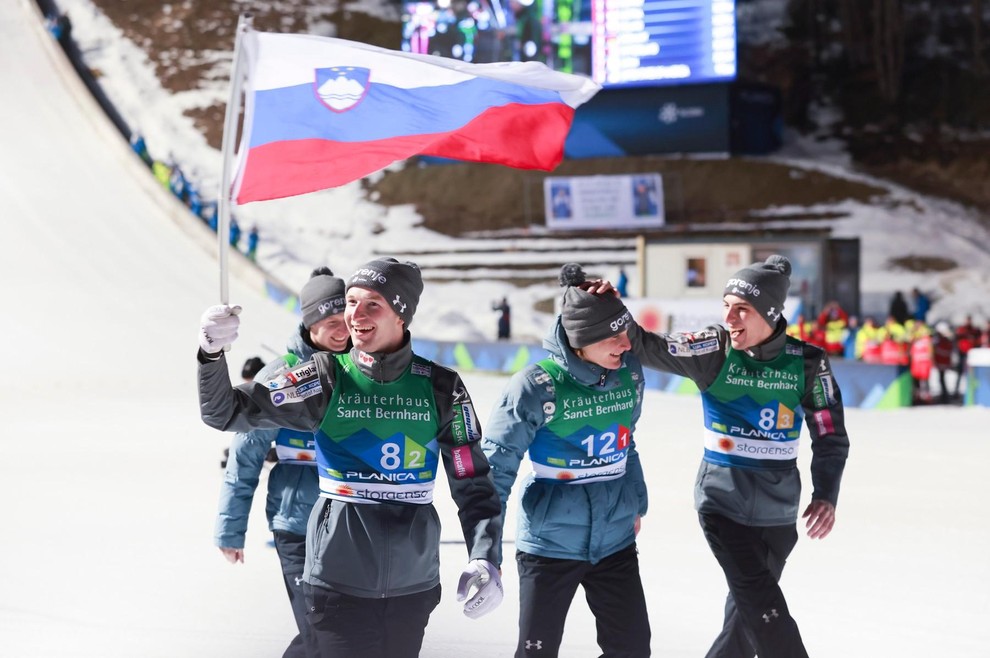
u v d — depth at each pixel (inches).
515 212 1544.0
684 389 832.3
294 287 1454.2
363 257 1539.1
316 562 137.3
